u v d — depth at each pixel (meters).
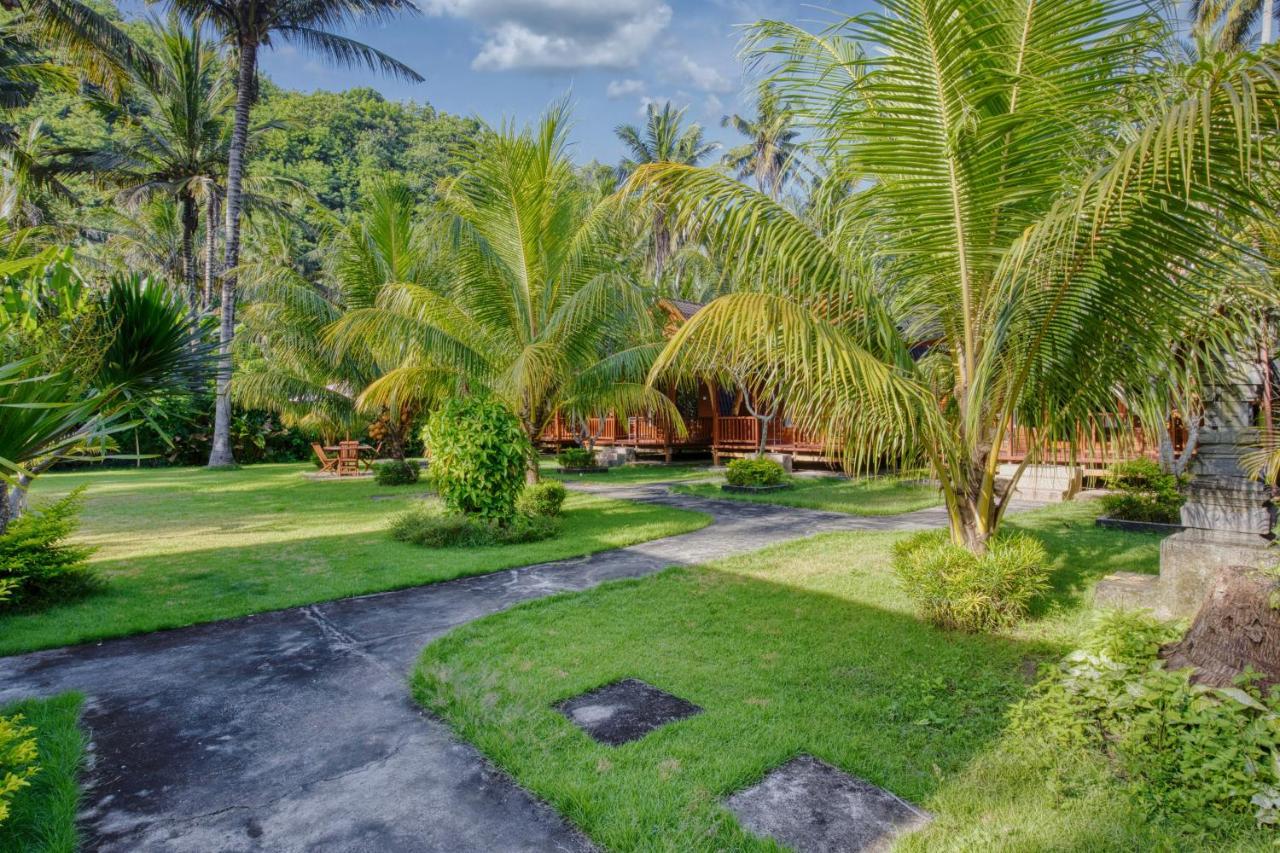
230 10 17.02
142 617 5.07
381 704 3.64
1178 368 4.19
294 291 14.33
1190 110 2.45
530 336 10.48
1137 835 2.41
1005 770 2.87
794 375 4.72
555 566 6.98
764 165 29.19
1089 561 6.84
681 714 3.49
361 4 17.30
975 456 5.19
